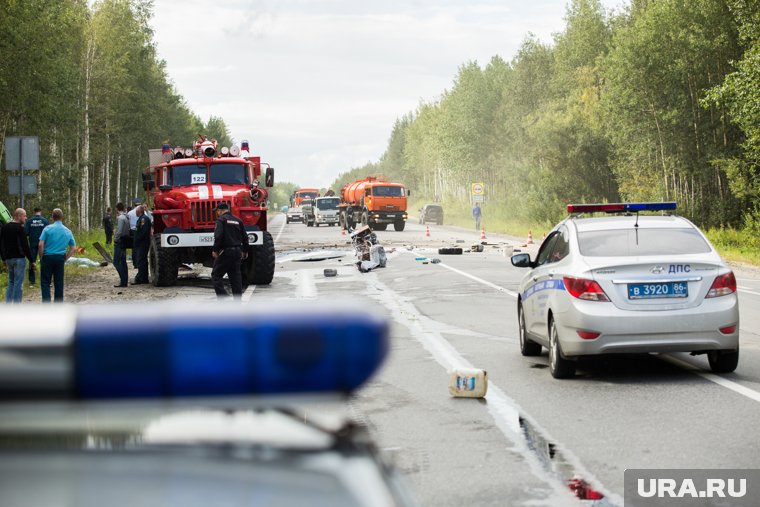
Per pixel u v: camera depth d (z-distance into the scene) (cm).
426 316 3759
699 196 12594
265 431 212
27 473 194
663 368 2491
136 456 197
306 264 7088
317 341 205
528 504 1296
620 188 13438
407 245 9719
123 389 200
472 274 5953
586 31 17538
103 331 198
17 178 5384
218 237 4219
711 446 1634
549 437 1714
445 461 1541
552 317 2395
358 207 15575
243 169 5569
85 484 193
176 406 204
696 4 11344
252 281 5409
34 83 9575
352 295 4675
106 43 14638
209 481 198
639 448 1625
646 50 11575
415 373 2439
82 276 6375
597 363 2589
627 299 2266
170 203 5338
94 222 16200
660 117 11719
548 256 2609
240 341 203
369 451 223
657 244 2377
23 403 198
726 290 2300
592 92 16400
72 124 12162
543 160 15825
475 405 2020
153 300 4622
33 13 9306
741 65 8562
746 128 8744
